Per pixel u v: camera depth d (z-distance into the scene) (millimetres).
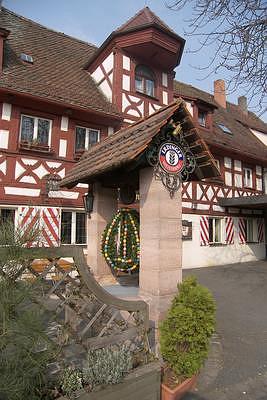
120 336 3332
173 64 13055
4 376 2322
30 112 9703
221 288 9391
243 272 12242
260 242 16891
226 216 15141
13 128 9367
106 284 5332
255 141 19359
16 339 2383
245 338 5254
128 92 12000
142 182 4406
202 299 3684
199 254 13680
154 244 4105
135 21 12945
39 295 2775
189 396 3414
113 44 12023
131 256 4973
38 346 2684
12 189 9211
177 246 4191
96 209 5832
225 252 14820
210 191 14516
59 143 10133
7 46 11414
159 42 11805
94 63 13109
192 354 3502
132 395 2951
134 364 3287
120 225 5230
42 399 2631
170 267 4094
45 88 10320
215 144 14211
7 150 9227
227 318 6418
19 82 9734
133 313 3625
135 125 5492
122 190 5695
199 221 13859
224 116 19750
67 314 3412
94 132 11102
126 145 4465
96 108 10695
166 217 4137
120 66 11906
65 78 11883
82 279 3131
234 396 3457
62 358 3010
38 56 12188
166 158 4223
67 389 2707
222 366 4184
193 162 4496
